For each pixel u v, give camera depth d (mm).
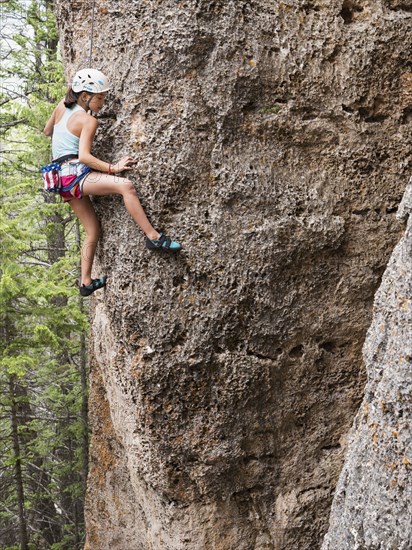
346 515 3895
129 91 4863
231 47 4848
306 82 5047
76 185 4801
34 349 11820
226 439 5312
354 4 5129
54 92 11297
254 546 5578
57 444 13203
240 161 4984
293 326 5270
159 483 5430
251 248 5004
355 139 5203
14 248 10328
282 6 4984
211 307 5020
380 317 3883
